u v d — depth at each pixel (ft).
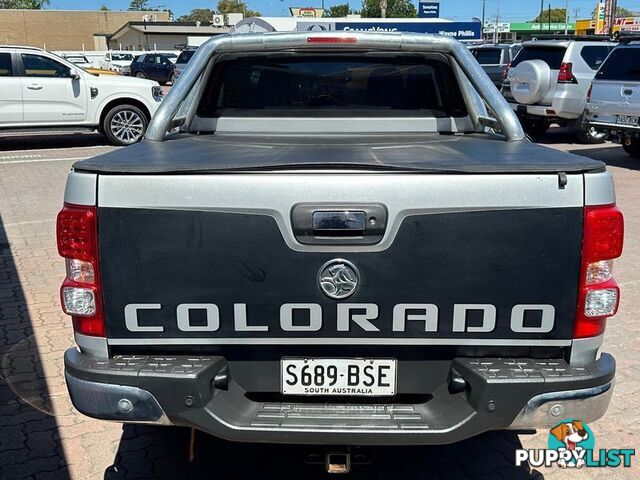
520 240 6.88
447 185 6.77
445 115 11.15
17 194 28.27
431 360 7.29
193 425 7.18
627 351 13.35
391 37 10.22
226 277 7.02
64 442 10.36
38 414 11.17
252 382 7.43
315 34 10.18
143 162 7.18
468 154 8.02
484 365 7.13
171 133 11.03
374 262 6.91
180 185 6.85
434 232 6.86
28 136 48.65
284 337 7.16
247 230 6.90
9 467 9.69
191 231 6.93
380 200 6.81
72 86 39.40
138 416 7.18
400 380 7.34
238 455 10.03
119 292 7.13
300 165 6.82
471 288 6.98
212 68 10.96
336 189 6.80
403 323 7.07
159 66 119.96
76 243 7.10
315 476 9.53
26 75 38.34
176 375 7.04
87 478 9.48
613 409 11.21
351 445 7.17
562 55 41.14
